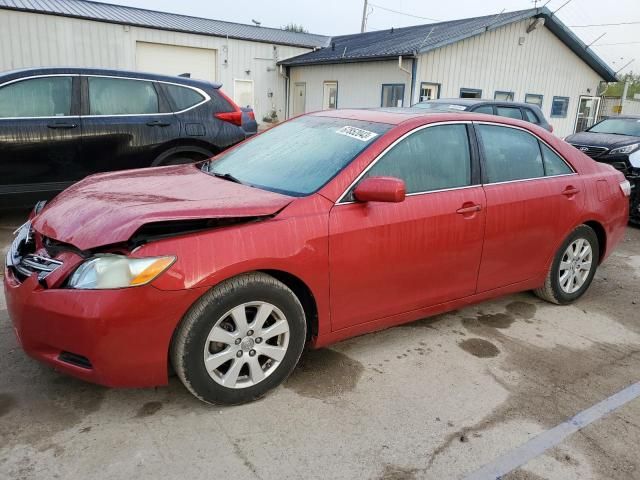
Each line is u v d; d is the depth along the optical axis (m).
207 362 2.71
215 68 22.00
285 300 2.89
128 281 2.46
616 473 2.54
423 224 3.34
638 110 24.16
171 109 6.38
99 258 2.50
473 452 2.64
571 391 3.25
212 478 2.37
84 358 2.56
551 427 2.87
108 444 2.55
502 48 18.33
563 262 4.43
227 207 2.76
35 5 19.19
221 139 6.62
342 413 2.89
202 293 2.60
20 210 6.98
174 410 2.85
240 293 2.71
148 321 2.51
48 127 5.70
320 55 21.38
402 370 3.38
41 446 2.52
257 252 2.72
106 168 6.05
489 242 3.74
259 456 2.53
